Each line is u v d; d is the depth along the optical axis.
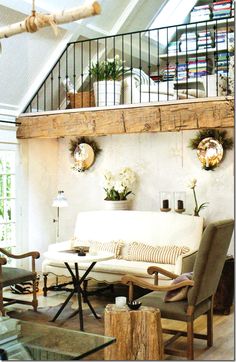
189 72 7.98
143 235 6.66
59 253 5.56
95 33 7.55
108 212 7.04
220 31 7.94
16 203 7.45
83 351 3.47
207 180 6.70
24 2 6.08
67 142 7.88
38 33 6.65
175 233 6.48
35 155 7.70
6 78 6.79
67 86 7.43
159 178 7.07
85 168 7.60
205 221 6.70
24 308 5.94
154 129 6.33
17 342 3.71
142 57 8.88
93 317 5.58
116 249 6.48
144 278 5.91
